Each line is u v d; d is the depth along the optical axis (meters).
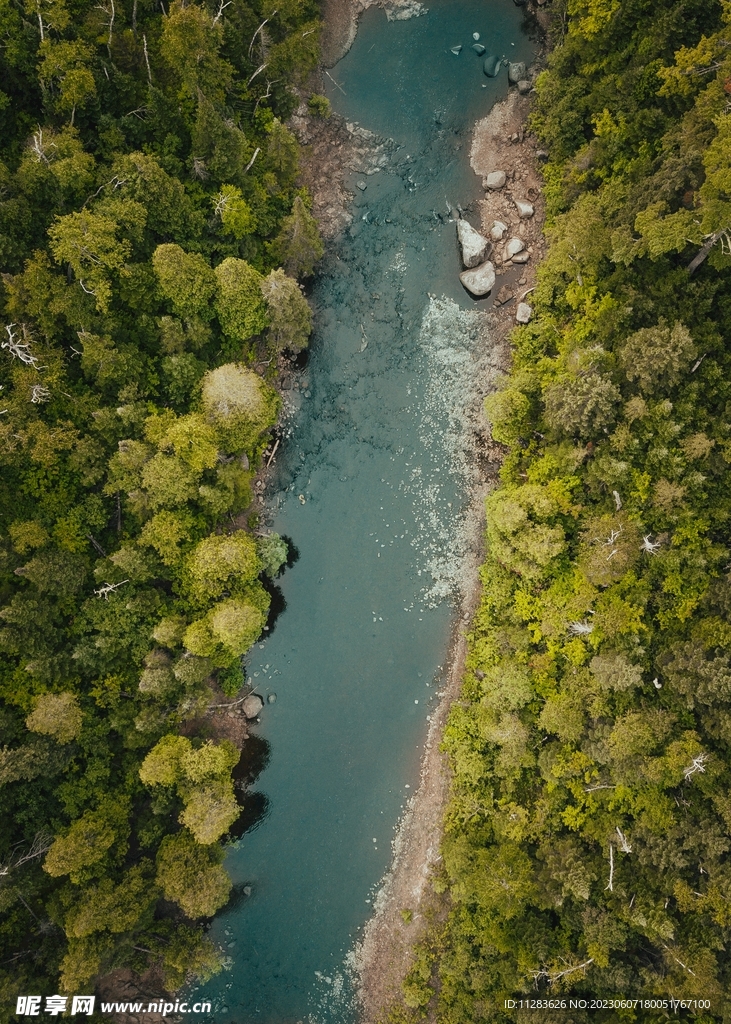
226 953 48.22
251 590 46.44
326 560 50.47
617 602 42.31
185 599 44.78
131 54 41.97
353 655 50.25
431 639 50.03
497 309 51.00
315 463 50.66
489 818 45.44
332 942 48.44
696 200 38.66
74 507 42.53
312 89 52.09
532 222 51.47
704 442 39.75
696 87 40.03
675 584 41.28
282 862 49.31
